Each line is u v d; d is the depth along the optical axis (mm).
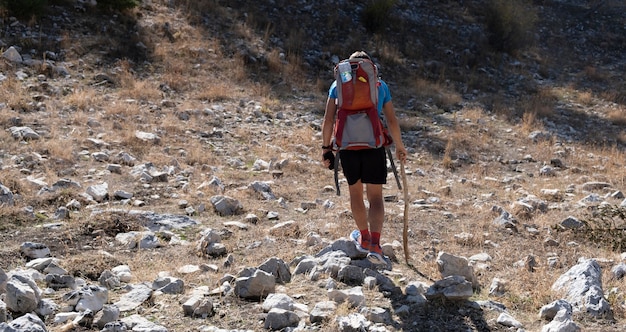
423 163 11633
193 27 16609
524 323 4266
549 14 24172
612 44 23000
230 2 18391
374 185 4828
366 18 19469
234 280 4777
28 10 14523
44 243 5707
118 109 11633
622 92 19141
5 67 12672
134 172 8461
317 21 18875
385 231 6625
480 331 4055
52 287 4629
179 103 12969
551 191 9500
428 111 15547
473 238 6402
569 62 21375
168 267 5207
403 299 4504
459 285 4426
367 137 4645
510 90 18297
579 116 16766
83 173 8328
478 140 13602
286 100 14492
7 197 6625
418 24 20438
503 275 5293
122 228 6188
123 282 4816
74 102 11703
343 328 3854
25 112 10938
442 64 18781
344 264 4941
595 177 11125
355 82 4625
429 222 7133
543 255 6148
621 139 15031
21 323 3611
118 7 15984
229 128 11891
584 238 6852
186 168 9164
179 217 6605
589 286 4602
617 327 4188
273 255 5562
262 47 16781
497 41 20656
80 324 3982
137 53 14773
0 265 5082
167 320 4102
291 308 4223
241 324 4078
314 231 6410
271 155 10492
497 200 8875
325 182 9125
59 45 14086
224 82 14719
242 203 7512
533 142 13945
